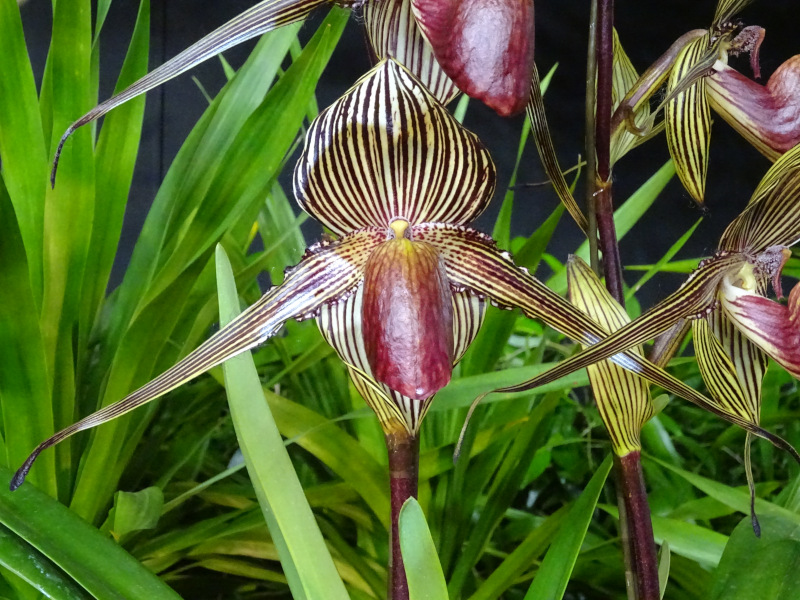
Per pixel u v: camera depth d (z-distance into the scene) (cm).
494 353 31
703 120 24
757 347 25
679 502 36
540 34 68
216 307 30
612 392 22
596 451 45
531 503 43
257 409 21
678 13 66
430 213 22
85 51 25
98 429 25
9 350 23
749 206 22
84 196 25
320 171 21
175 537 27
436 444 32
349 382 33
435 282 20
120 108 27
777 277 24
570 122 70
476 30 18
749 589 23
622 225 35
